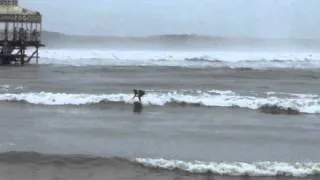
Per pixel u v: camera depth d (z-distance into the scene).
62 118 86.62
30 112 92.81
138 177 48.81
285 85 160.88
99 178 48.41
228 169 51.16
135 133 73.38
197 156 58.72
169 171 50.97
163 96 112.81
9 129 74.94
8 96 109.75
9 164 53.09
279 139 70.38
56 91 126.62
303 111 98.44
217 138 70.50
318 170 51.06
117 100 107.06
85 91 127.88
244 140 69.44
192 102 106.31
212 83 163.50
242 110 99.75
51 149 61.53
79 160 55.16
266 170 50.97
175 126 80.25
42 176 48.78
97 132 73.81
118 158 56.03
